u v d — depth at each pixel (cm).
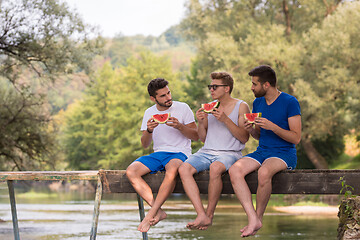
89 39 2005
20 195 3797
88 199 3144
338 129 2905
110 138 4772
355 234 475
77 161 5600
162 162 550
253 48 2850
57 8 1889
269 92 538
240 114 553
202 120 554
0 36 1839
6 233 1191
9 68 1962
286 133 515
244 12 3381
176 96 2966
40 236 1110
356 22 2616
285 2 3253
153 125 551
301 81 2683
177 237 1082
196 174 533
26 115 2111
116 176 550
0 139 2047
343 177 515
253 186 522
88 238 1059
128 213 1888
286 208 2327
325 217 1788
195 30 3609
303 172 520
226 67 2845
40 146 2158
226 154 540
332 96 2719
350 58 2638
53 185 6122
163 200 522
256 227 477
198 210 503
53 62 1922
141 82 4312
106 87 5491
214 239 1051
